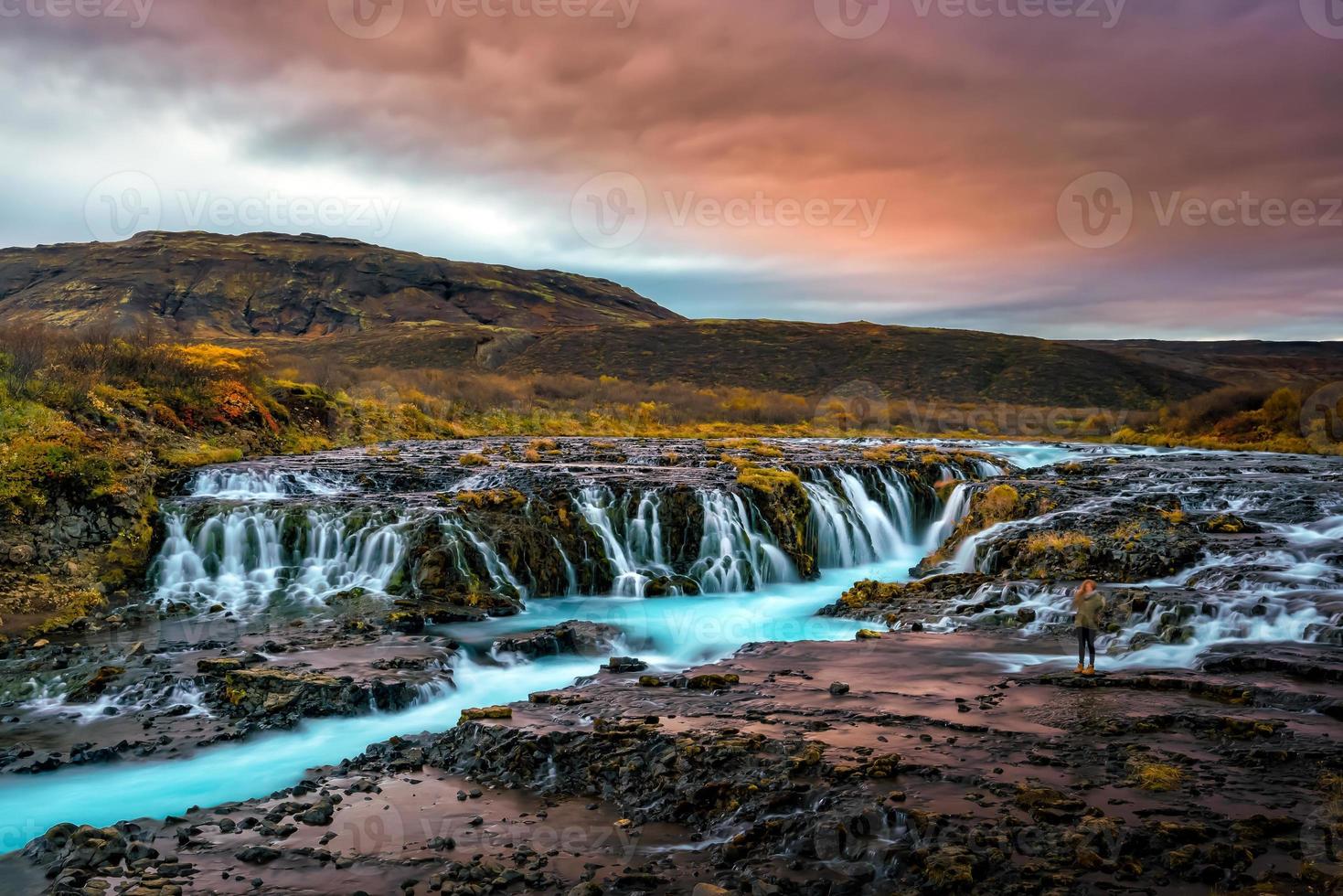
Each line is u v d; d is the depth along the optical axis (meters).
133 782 9.72
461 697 12.74
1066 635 14.30
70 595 16.50
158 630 15.37
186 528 19.16
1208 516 19.86
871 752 8.98
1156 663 12.49
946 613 16.19
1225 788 7.92
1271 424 45.00
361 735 11.14
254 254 199.75
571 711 10.88
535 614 17.62
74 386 23.95
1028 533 19.25
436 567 18.34
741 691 11.65
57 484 18.44
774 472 23.89
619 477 23.80
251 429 29.52
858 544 24.20
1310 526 19.52
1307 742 8.99
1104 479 25.92
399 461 27.59
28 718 11.54
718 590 20.36
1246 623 13.29
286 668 12.98
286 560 19.14
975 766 8.59
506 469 25.69
